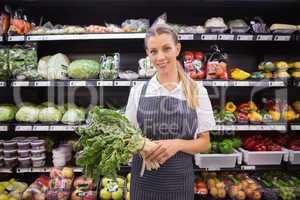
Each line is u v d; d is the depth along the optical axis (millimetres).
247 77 2178
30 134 2555
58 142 2539
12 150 2203
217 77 2176
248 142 2322
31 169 2172
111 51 2541
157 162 1200
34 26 2256
